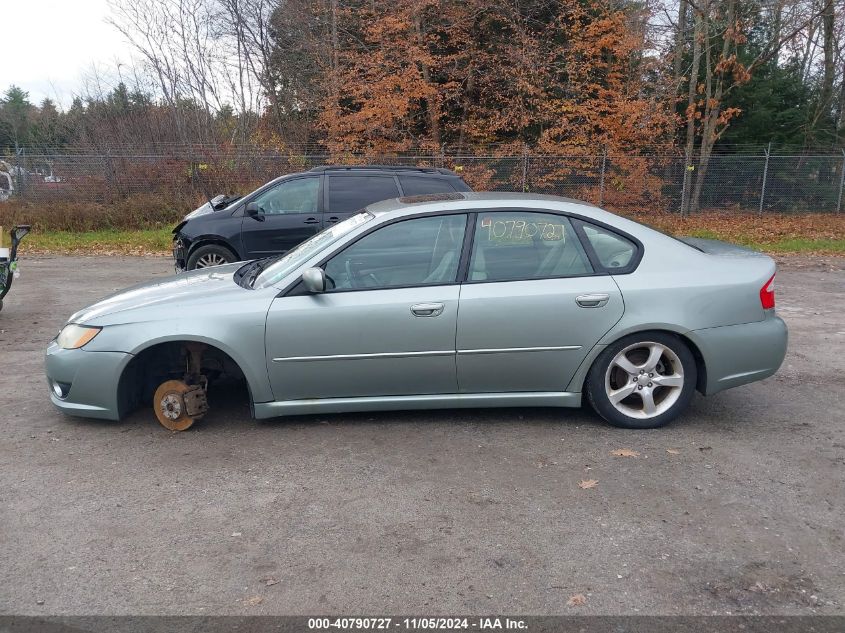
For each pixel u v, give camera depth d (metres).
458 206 4.66
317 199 9.40
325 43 22.56
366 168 9.55
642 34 21.00
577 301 4.49
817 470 4.08
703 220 19.44
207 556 3.22
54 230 16.94
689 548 3.26
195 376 4.75
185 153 18.59
